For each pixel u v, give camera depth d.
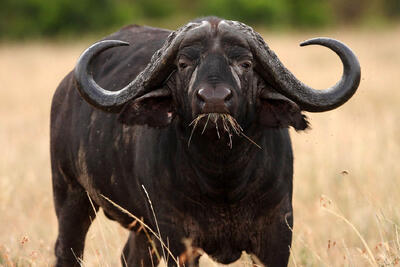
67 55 113.38
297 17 170.75
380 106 55.97
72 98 24.89
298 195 31.30
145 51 23.22
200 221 19.73
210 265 24.48
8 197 31.22
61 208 25.70
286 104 18.62
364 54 95.69
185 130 18.77
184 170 19.30
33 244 27.02
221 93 16.45
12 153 40.69
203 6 161.12
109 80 23.42
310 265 24.06
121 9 156.00
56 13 150.00
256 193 19.48
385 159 34.28
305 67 82.50
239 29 18.02
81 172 24.09
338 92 18.48
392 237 24.48
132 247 25.78
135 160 21.19
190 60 17.81
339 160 34.75
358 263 23.12
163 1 172.38
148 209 21.05
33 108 63.88
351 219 27.59
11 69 97.38
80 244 25.56
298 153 37.84
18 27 149.75
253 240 20.06
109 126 22.70
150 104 18.98
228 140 18.06
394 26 161.25
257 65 18.34
